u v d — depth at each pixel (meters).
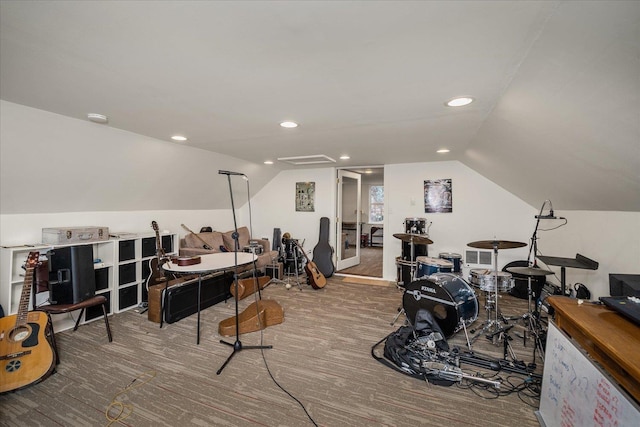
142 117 2.43
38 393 1.98
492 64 1.49
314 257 5.29
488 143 2.90
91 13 1.11
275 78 1.69
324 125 2.63
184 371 2.25
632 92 1.15
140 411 1.82
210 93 1.92
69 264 2.54
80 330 2.94
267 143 3.42
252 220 6.11
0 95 1.96
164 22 1.17
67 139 2.59
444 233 4.67
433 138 3.08
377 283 4.88
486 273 2.90
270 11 1.09
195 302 3.46
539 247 4.13
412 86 1.78
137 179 3.60
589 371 1.23
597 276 2.77
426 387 2.08
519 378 2.17
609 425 1.07
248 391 2.02
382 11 1.09
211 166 4.30
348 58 1.45
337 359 2.44
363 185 9.46
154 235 3.81
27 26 1.19
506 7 1.05
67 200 3.22
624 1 0.85
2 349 2.02
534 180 3.05
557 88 1.44
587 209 2.92
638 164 1.58
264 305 3.29
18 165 2.52
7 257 2.62
